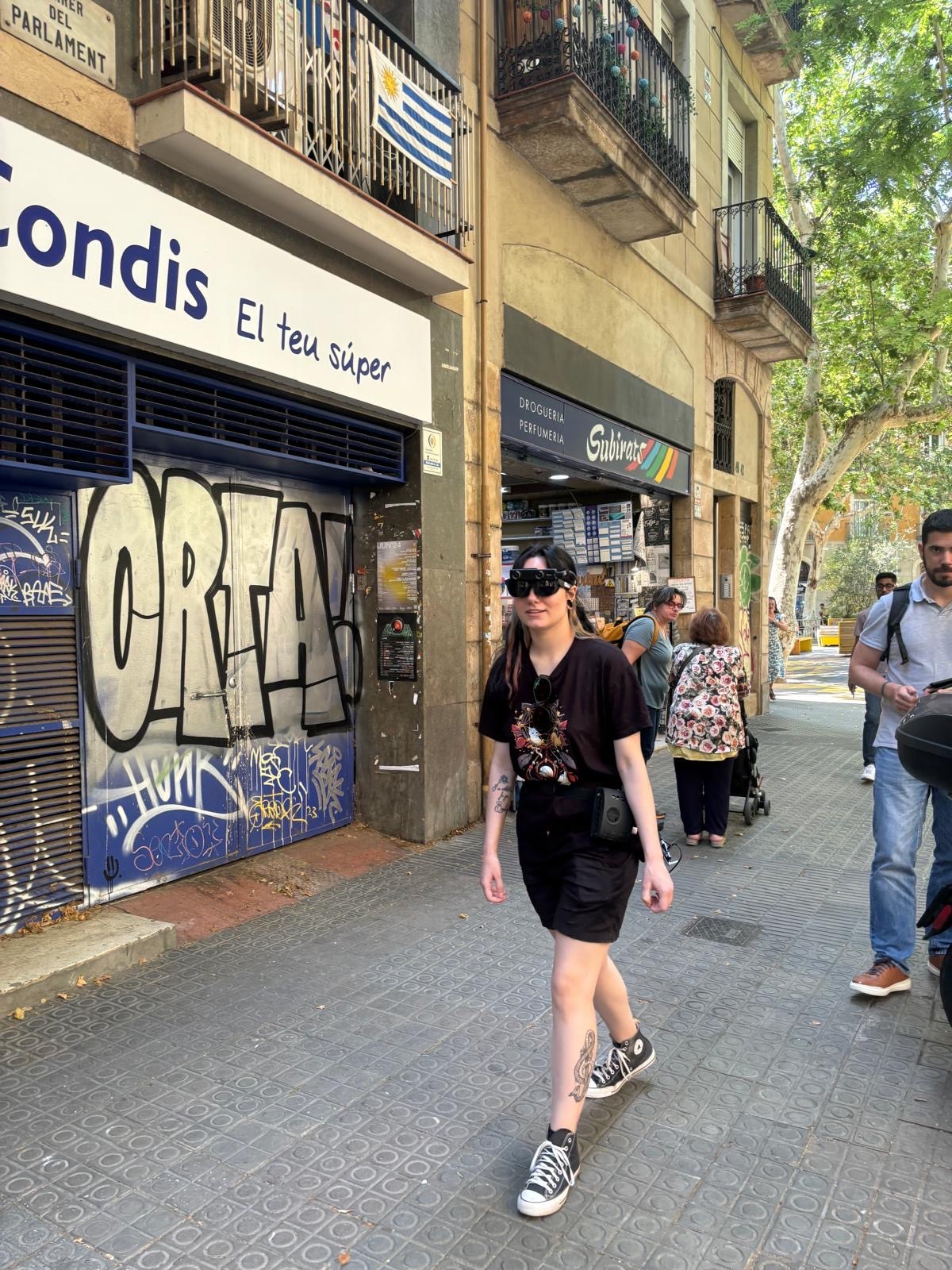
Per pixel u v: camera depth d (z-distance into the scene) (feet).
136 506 14.73
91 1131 8.70
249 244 14.42
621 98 25.07
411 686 19.10
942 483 86.02
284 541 17.89
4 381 11.45
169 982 12.17
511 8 22.41
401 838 19.27
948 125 35.29
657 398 31.94
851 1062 10.21
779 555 59.88
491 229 21.66
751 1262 7.02
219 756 16.31
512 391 22.91
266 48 14.17
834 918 15.11
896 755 12.05
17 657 12.91
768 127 44.65
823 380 61.31
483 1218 7.53
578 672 8.13
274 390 15.62
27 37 11.08
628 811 8.09
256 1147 8.47
